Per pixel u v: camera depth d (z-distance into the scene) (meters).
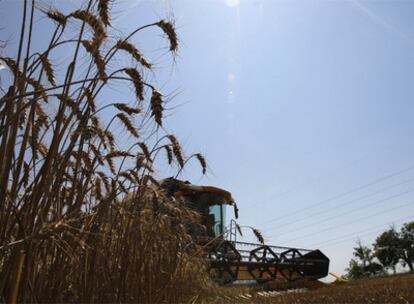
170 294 6.12
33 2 3.16
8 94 2.99
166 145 5.17
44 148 3.82
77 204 3.76
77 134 3.44
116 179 4.61
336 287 13.50
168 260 6.30
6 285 2.92
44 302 3.45
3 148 2.90
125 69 3.73
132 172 5.05
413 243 83.62
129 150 4.77
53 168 3.18
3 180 2.94
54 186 3.23
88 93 3.37
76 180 3.83
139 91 3.77
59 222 2.87
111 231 4.63
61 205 3.73
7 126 2.91
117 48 3.52
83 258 3.96
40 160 3.66
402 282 11.86
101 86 3.52
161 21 3.71
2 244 2.92
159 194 5.68
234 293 9.91
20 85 3.04
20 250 2.85
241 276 14.43
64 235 3.55
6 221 2.97
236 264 13.64
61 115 3.19
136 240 5.19
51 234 2.83
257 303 8.63
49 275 3.54
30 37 3.12
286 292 12.23
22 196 3.22
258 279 14.88
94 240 4.11
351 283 16.73
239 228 8.27
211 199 14.59
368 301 7.43
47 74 3.57
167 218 6.46
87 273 4.06
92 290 4.05
